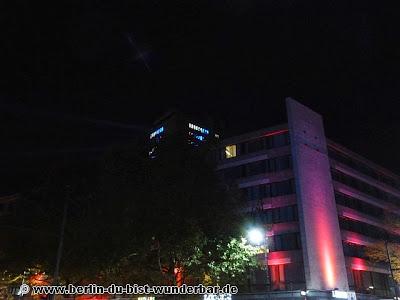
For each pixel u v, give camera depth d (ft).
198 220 70.74
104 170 76.38
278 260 137.69
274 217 145.48
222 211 73.41
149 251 69.72
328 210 149.18
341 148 173.17
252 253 76.33
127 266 72.79
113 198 73.31
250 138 162.81
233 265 71.97
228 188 79.51
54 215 78.48
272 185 150.61
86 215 76.89
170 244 67.87
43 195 80.07
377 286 162.61
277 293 126.72
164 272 74.84
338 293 133.80
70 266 76.23
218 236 73.05
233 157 164.25
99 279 80.69
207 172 76.69
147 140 77.51
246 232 76.07
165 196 69.67
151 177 72.18
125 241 69.72
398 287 167.73
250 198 152.97
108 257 70.90
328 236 143.54
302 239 135.23
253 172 157.07
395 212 188.34
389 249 152.76
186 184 71.36
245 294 129.90
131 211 70.33
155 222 68.44
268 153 155.53
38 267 82.79
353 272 152.05
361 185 178.29
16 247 80.53
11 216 82.33
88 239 73.46
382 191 192.44
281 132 156.87
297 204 141.18
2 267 82.89
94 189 79.30
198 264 71.56
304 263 132.05
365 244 162.71
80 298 96.48
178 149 74.90
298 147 149.89
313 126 162.40
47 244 77.51
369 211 175.52
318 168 154.10
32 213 80.12
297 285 131.64
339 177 166.30
